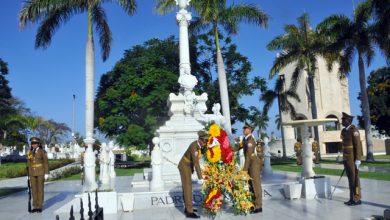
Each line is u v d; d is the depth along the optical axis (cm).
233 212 855
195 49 3616
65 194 1464
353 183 883
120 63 3731
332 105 5494
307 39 3269
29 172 1025
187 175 844
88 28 2139
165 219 814
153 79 3381
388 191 1088
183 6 1700
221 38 3578
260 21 2428
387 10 2464
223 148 839
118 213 909
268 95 4122
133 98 3338
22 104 6862
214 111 1553
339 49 2973
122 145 3406
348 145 903
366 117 2834
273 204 942
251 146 867
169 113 1562
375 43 2834
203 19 2409
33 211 1010
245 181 838
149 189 1118
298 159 2847
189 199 834
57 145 9125
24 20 2059
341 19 2928
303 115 5422
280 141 5478
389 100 4944
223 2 2486
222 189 813
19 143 5950
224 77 2381
